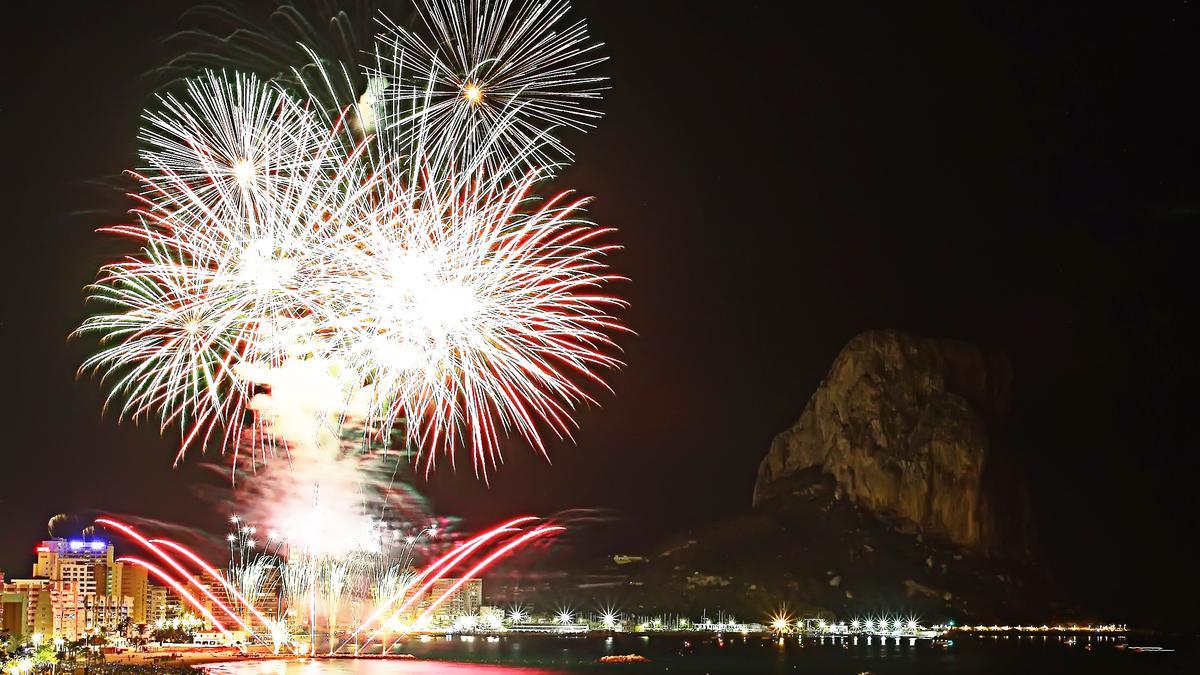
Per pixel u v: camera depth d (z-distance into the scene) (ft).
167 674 579.89
